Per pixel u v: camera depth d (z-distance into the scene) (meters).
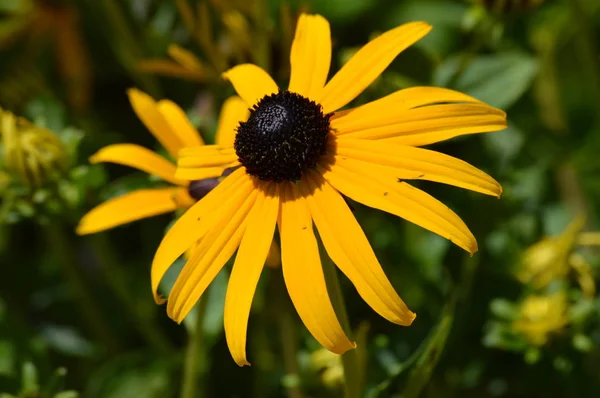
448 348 0.38
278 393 0.40
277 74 0.38
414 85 0.39
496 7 0.38
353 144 0.31
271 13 0.43
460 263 0.39
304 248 0.30
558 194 0.43
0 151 0.37
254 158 0.31
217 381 0.41
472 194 0.39
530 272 0.38
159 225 0.43
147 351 0.40
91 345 0.42
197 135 0.35
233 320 0.30
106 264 0.40
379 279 0.29
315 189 0.31
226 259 0.30
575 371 0.36
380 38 0.32
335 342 0.29
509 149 0.42
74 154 0.37
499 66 0.40
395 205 0.30
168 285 0.36
